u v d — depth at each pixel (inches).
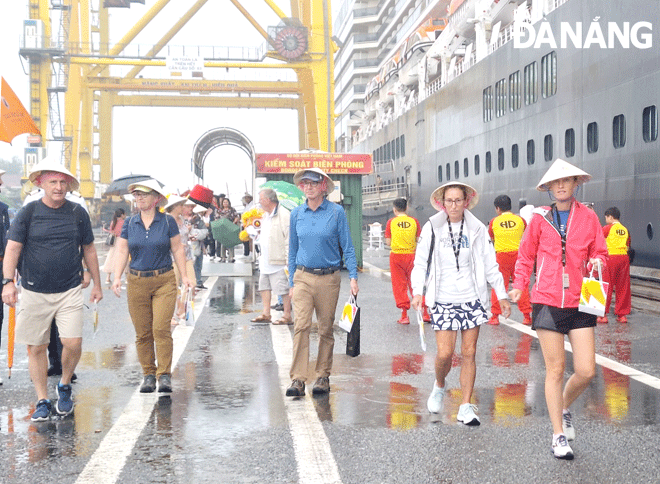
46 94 2363.4
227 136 1232.2
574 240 204.4
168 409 245.6
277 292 447.5
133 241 269.9
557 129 1022.4
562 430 196.2
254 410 244.1
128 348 365.7
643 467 184.4
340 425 225.1
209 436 213.6
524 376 293.3
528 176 1130.0
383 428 221.3
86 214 247.1
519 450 198.5
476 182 1392.7
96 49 2566.4
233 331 419.8
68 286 236.4
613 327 429.1
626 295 448.5
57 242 233.9
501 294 231.8
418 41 2161.7
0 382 287.9
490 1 1446.9
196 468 185.6
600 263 200.1
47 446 204.5
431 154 1738.4
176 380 291.3
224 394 267.1
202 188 669.3
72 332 235.6
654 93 771.4
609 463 187.6
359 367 316.5
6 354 351.6
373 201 2338.8
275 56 2314.2
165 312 269.3
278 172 844.0
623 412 237.6
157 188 272.1
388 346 370.0
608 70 872.3
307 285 269.7
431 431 217.5
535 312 207.9
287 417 234.8
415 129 1921.8
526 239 212.7
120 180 764.6
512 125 1192.8
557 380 200.5
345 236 271.9
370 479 176.9
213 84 2598.4
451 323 227.6
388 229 443.2
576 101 959.0
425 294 232.2
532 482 173.9
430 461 189.8
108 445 204.7
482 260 230.1
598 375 293.9
